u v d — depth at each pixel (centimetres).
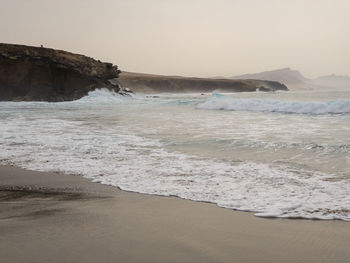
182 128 1344
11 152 888
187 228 372
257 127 1335
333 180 585
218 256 302
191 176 628
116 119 1795
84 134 1212
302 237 346
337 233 357
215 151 877
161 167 705
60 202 478
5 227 376
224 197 497
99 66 4984
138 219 403
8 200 490
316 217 409
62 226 378
